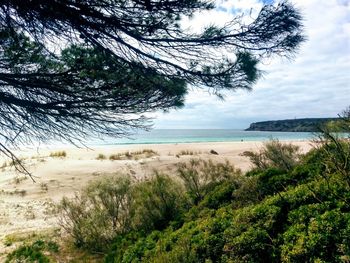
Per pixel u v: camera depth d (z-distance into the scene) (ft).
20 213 34.76
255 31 12.75
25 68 13.61
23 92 14.94
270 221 14.06
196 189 26.22
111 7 12.27
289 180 19.57
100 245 23.67
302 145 74.84
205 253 14.47
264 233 13.50
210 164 28.71
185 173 27.55
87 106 14.94
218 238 14.69
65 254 23.22
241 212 16.02
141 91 14.60
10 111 15.37
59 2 11.62
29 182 49.08
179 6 12.46
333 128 18.54
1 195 42.86
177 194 24.91
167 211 24.00
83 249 23.91
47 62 13.66
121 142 194.08
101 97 14.60
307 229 12.51
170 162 59.11
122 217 25.32
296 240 12.30
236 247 13.44
